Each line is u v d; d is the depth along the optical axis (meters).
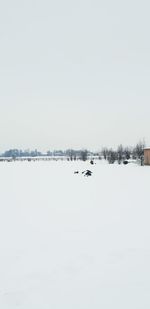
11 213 10.96
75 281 5.17
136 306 4.35
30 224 9.29
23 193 16.22
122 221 9.41
